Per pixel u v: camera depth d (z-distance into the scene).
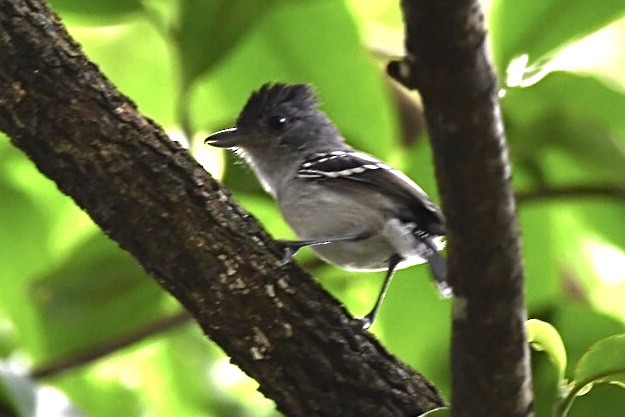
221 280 8.02
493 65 5.81
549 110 11.14
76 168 8.03
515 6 10.43
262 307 8.05
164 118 12.45
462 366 6.55
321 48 11.23
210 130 11.96
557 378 7.23
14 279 12.55
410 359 11.55
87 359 11.30
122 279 11.54
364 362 8.16
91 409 12.94
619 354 7.04
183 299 8.09
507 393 6.54
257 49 11.38
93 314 11.66
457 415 6.71
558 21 10.41
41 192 12.85
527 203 11.05
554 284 11.55
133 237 8.08
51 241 12.80
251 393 13.80
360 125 11.29
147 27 12.48
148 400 13.38
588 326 10.38
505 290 6.24
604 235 11.94
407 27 5.66
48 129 8.02
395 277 11.64
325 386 8.03
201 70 10.02
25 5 8.13
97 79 8.21
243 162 11.78
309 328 8.11
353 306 11.89
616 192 10.84
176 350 13.38
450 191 6.07
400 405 8.08
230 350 8.09
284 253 8.29
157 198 8.04
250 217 8.38
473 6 5.56
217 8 9.88
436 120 5.90
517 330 6.38
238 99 11.87
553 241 11.89
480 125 5.84
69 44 8.21
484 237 6.11
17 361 12.23
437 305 11.55
